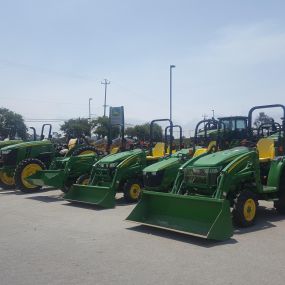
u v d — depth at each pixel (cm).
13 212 986
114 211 969
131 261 571
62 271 532
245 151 796
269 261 561
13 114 3997
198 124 1016
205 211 703
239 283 480
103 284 483
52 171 1228
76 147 1428
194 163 802
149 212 791
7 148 1438
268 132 1243
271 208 969
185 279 496
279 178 840
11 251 630
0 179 1467
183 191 805
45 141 1499
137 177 1112
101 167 1108
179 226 721
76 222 844
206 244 653
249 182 787
